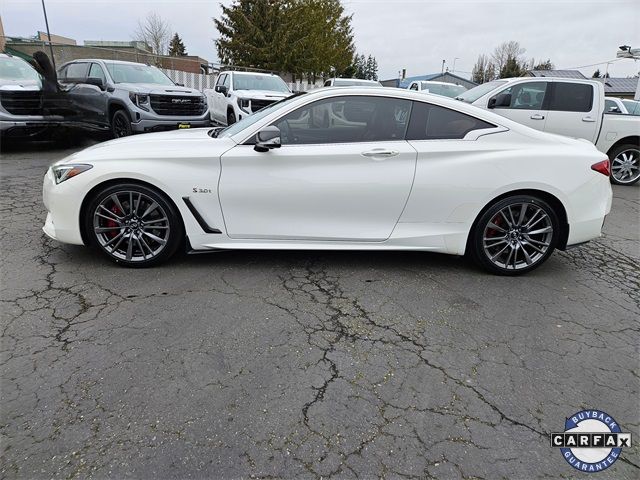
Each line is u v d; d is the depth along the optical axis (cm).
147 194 340
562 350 267
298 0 2583
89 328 270
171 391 219
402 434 198
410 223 355
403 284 346
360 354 255
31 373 228
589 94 755
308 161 338
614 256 433
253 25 2388
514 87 752
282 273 356
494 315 305
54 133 884
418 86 1155
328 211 349
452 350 262
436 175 343
